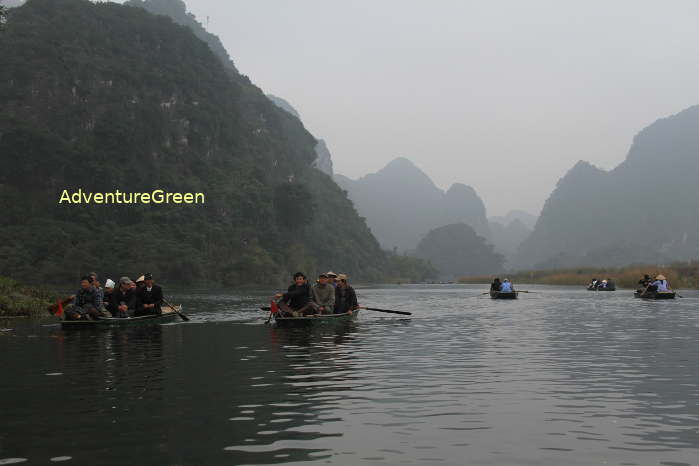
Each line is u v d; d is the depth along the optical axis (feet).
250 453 15.84
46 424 18.75
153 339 42.83
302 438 17.21
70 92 340.59
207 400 22.15
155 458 15.47
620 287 189.37
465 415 19.93
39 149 307.37
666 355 34.47
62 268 261.65
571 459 15.39
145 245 292.81
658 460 15.29
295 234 410.31
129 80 364.17
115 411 20.44
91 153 316.40
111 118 331.98
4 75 332.19
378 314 71.31
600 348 37.68
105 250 285.23
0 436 17.46
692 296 123.34
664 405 21.44
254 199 376.07
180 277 294.87
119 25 402.52
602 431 17.99
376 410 20.61
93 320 50.49
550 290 172.65
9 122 314.76
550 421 19.17
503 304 95.76
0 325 54.90
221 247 329.31
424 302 106.42
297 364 30.89
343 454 15.75
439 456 15.61
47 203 305.94
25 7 375.45
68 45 357.20
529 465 14.94
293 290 55.62
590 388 24.50
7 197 296.92
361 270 492.95
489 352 35.78
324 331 48.88
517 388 24.49
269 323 55.98
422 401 22.03
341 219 510.99
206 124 387.14
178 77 389.60
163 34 413.80
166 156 358.02
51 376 27.32
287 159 476.95
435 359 32.76
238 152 412.16
